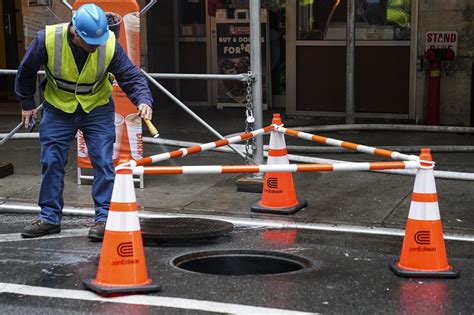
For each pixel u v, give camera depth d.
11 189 8.68
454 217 7.50
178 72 13.84
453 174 8.34
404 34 11.99
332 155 10.15
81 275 5.91
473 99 11.62
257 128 8.44
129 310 5.20
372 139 11.07
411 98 12.08
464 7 11.45
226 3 13.39
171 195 8.42
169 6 13.63
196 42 13.70
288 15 12.62
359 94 12.41
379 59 12.20
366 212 7.72
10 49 14.73
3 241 6.83
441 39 11.62
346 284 5.70
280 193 7.75
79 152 8.76
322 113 12.70
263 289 5.59
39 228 6.92
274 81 13.52
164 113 13.35
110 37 6.54
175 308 5.22
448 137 11.19
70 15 11.20
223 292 5.52
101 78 6.57
